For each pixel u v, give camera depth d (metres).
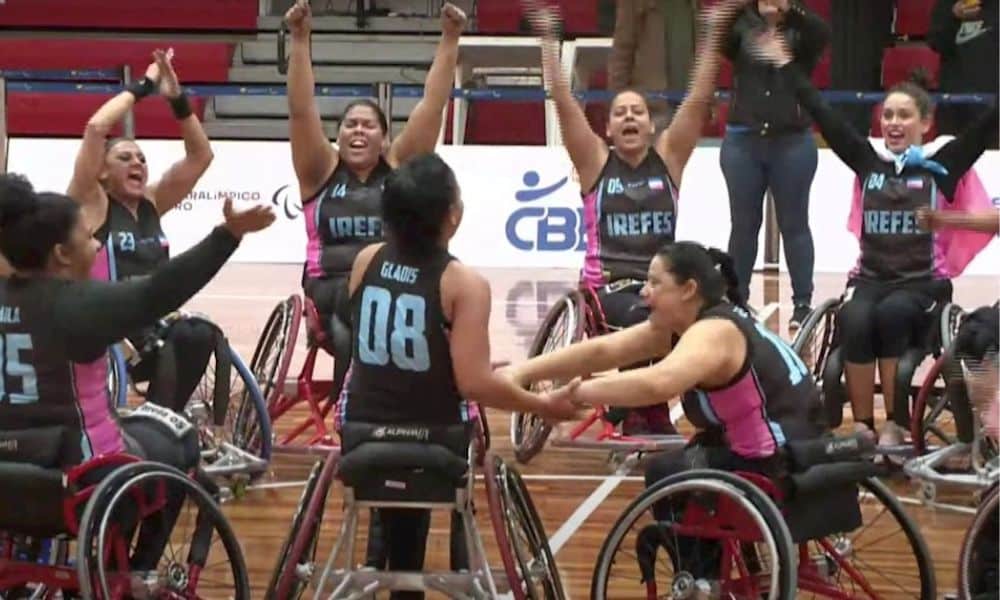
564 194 20.67
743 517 6.69
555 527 9.44
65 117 26.08
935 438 11.20
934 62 25.38
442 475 6.63
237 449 9.85
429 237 6.76
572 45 22.56
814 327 10.95
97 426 6.42
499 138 24.62
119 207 10.22
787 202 13.71
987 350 8.92
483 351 6.64
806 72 13.27
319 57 27.86
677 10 16.78
